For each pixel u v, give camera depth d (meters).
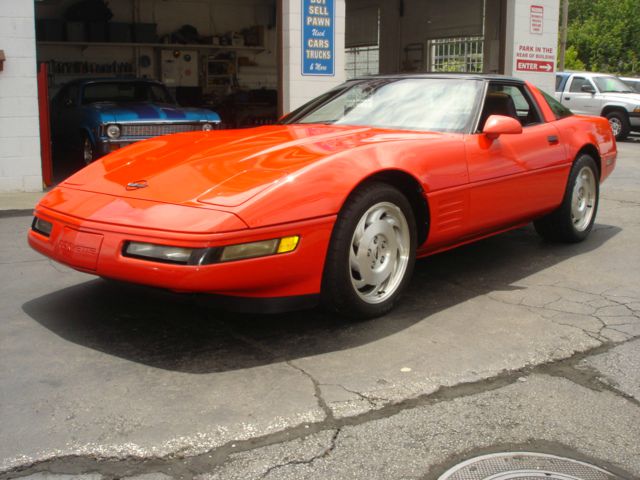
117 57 16.06
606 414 2.81
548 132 5.18
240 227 3.12
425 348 3.46
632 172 11.27
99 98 10.63
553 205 5.32
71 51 15.54
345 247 3.54
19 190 8.34
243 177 3.40
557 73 20.77
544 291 4.45
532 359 3.34
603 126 6.06
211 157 3.74
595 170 5.81
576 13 40.12
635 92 19.58
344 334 3.65
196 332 3.66
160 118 9.40
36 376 3.11
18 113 8.18
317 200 3.37
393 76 5.10
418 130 4.40
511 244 5.82
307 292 3.46
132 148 4.29
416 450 2.52
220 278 3.09
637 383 3.10
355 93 5.00
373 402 2.88
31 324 3.76
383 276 3.84
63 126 10.88
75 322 3.79
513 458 2.48
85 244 3.30
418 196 3.99
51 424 2.67
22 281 4.58
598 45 35.16
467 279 4.73
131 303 4.12
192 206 3.21
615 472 2.41
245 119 14.45
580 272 4.92
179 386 3.01
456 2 15.66
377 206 3.71
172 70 16.77
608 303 4.21
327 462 2.44
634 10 34.97
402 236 3.93
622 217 7.07
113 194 3.50
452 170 4.15
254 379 3.09
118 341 3.53
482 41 15.45
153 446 2.52
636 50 35.31
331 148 3.73
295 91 10.12
